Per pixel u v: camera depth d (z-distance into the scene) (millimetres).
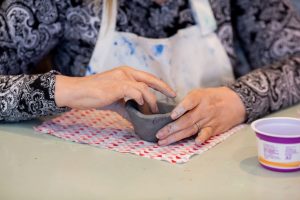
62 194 775
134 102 1005
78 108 1052
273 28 1430
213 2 1376
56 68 1391
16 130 1084
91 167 873
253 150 947
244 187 784
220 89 1112
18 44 1218
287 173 835
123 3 1298
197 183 799
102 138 1018
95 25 1288
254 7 1443
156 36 1346
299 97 1260
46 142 1008
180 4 1339
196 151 934
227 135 1037
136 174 838
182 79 1368
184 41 1365
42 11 1236
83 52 1316
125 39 1313
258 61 1478
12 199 763
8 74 1221
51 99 1044
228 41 1423
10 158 923
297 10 1676
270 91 1175
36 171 862
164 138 967
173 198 750
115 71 1046
